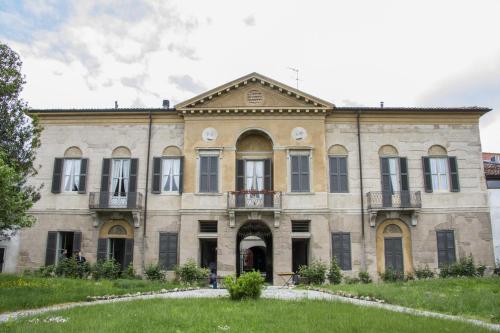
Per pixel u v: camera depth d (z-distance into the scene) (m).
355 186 28.70
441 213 28.45
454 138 29.53
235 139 29.02
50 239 28.39
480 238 28.28
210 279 26.05
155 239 28.16
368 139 29.36
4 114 20.61
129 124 29.81
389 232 28.42
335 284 24.48
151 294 18.86
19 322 10.86
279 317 11.70
